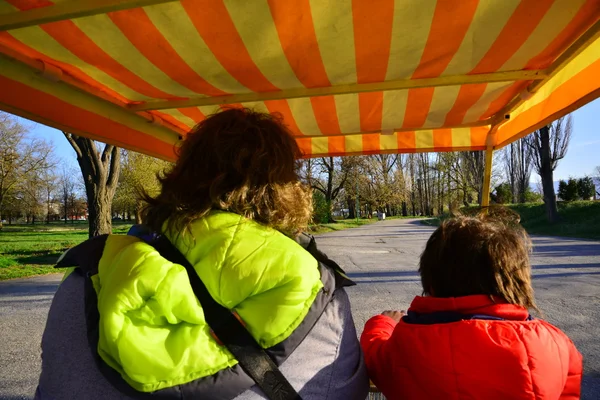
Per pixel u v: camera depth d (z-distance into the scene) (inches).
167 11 74.1
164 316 35.2
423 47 87.7
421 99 116.6
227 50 88.0
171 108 115.9
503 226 57.5
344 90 106.3
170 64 93.8
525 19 77.2
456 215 63.4
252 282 36.6
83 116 103.6
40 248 684.7
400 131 140.9
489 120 135.0
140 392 33.4
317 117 129.8
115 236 43.7
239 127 46.8
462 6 73.6
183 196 42.8
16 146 1358.3
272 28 80.5
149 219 43.9
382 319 70.8
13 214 2118.6
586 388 142.3
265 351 36.9
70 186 2787.9
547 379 46.9
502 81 100.7
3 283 362.0
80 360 37.7
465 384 48.0
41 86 92.7
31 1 67.4
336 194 1496.1
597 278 319.6
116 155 486.3
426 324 52.6
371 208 1921.8
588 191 1253.7
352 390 44.1
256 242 38.9
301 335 38.3
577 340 185.6
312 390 39.3
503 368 46.8
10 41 81.4
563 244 558.3
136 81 102.0
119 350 32.6
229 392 34.9
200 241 38.9
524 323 50.4
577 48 83.0
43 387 39.4
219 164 43.8
